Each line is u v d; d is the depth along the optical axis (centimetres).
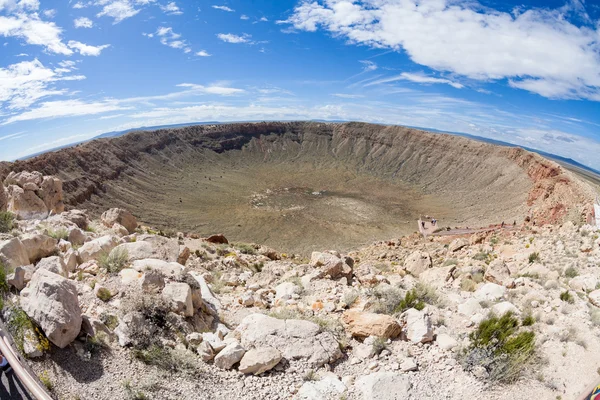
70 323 781
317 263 1750
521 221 8125
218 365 874
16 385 675
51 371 724
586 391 855
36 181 2566
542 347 1030
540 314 1220
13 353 647
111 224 2628
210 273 1708
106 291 1034
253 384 838
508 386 884
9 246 1086
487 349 980
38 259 1262
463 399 841
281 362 916
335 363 958
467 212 13338
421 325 1073
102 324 877
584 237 2791
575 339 1056
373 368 938
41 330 780
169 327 946
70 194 11738
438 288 1541
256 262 2388
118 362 797
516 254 2678
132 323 886
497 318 1130
